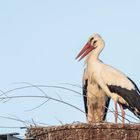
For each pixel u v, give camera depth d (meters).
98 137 10.64
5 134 11.16
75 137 10.70
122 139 10.57
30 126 11.12
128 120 10.90
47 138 10.90
